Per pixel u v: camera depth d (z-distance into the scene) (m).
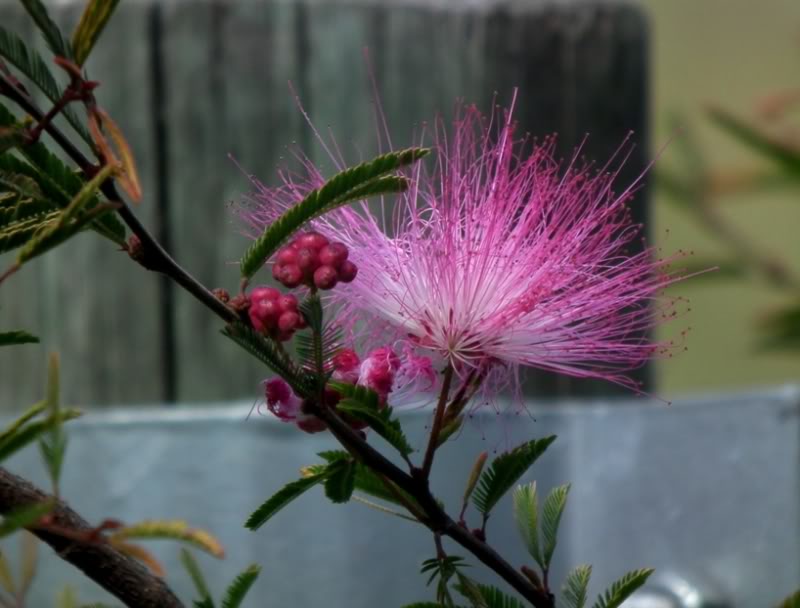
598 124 0.67
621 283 0.50
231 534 0.65
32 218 0.43
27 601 0.64
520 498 0.49
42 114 0.42
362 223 0.50
